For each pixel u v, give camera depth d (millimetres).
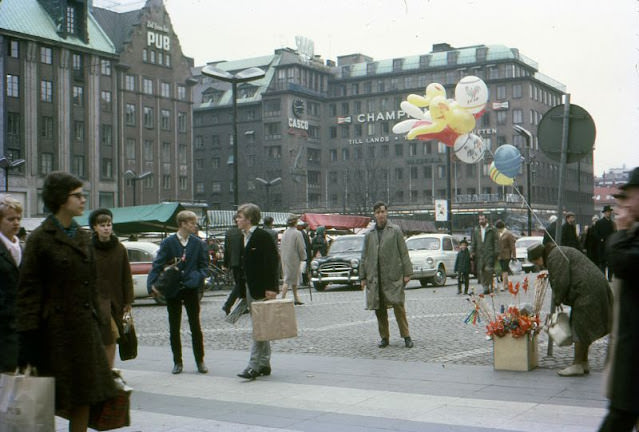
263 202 109375
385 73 116750
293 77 113812
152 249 21469
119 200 77062
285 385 7980
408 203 113062
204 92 119375
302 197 114000
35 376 4816
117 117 77438
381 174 101438
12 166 39000
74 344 4820
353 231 41688
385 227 10836
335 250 25656
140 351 11047
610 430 3820
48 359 4816
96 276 5074
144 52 80875
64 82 71375
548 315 8797
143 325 15148
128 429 6082
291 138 112625
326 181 119312
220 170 116938
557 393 7246
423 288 24984
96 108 74625
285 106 112375
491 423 6074
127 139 78750
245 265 8617
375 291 10711
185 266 8891
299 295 22578
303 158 114688
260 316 8195
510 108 108812
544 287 8883
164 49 83438
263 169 113312
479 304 8914
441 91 22938
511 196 101750
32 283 4801
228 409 6836
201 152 118688
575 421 6102
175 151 84500
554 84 117938
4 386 4492
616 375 3785
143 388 7941
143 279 20906
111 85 77000
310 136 117312
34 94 68562
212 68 28125
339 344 11258
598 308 7988
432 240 26938
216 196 117188
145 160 80812
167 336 13086
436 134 22750
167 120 83688
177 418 6480
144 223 28281
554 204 114375
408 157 114000
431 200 111750
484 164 108500
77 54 73125
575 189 124562
